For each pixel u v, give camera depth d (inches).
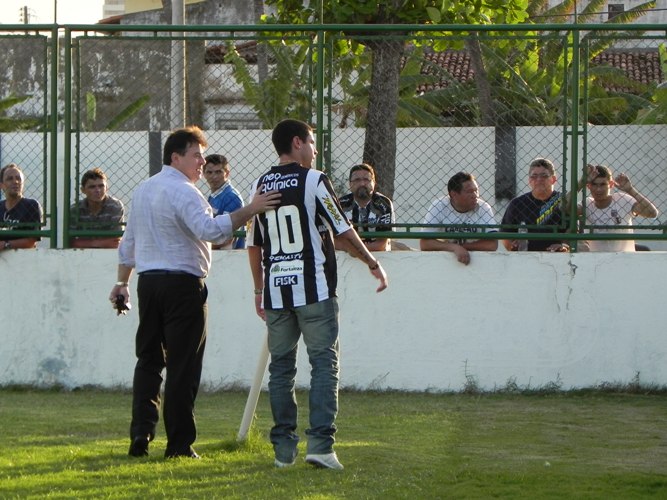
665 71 2041.1
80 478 566.3
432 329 946.7
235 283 959.0
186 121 997.2
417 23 1193.4
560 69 1088.2
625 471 600.1
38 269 967.6
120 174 1010.1
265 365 659.4
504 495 540.1
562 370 940.0
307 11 1266.0
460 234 944.9
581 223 944.9
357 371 951.6
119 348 965.8
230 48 1055.6
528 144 1037.2
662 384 933.2
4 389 967.0
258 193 606.2
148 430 634.8
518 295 941.8
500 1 1218.6
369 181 944.9
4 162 997.8
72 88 979.3
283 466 597.9
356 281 949.2
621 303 936.9
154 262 629.0
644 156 1051.9
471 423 782.5
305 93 991.6
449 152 1048.2
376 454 642.8
